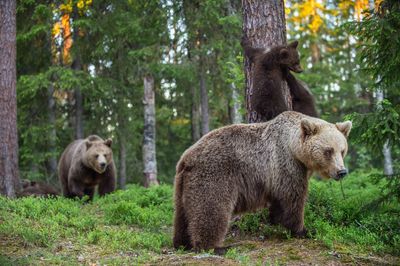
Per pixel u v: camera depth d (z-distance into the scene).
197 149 8.81
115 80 24.58
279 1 11.42
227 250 8.58
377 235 9.38
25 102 25.09
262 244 9.02
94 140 17.02
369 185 16.11
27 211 11.35
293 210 8.85
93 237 9.42
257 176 8.83
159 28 21.28
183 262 7.56
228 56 20.31
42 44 24.66
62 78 22.61
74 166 16.69
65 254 8.34
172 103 27.56
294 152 8.67
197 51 20.81
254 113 11.11
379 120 9.46
